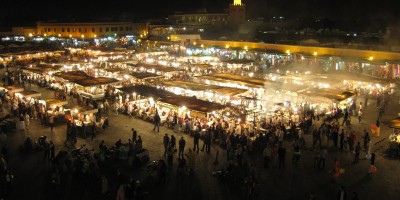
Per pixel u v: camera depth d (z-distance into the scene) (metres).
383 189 17.56
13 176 18.41
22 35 89.62
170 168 19.78
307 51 47.59
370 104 33.47
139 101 31.08
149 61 50.06
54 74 37.56
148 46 68.44
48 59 55.84
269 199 16.47
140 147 20.72
